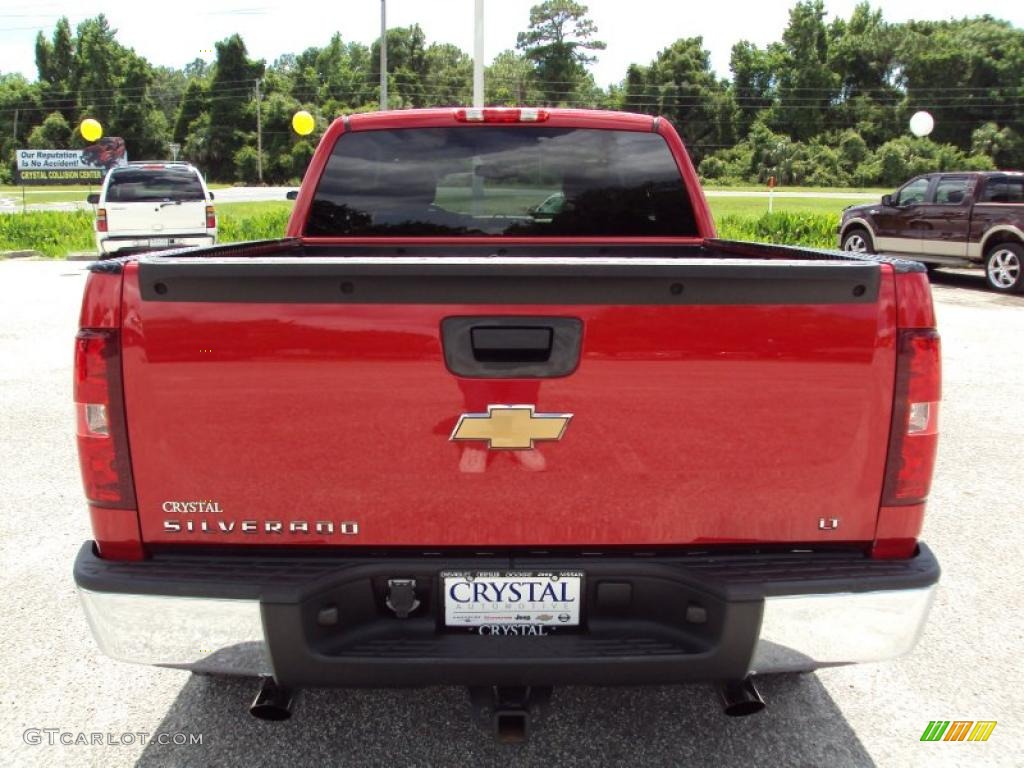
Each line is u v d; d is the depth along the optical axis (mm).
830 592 2115
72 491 5199
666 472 2127
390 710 2975
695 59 113875
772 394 2102
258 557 2188
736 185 104125
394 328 2053
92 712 2984
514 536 2158
